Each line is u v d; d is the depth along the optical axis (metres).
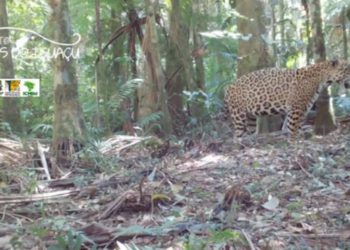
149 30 11.57
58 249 4.48
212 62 15.44
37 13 14.55
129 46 13.59
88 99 13.59
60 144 8.48
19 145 9.06
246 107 10.85
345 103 12.18
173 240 4.79
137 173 7.40
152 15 11.53
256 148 8.98
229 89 11.20
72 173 7.96
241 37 11.21
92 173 7.98
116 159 8.57
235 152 8.73
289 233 4.89
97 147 8.79
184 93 12.51
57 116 8.59
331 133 10.16
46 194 6.55
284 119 11.60
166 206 5.94
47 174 7.66
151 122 11.31
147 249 4.43
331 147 8.63
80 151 8.38
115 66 14.09
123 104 12.58
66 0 8.68
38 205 6.14
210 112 12.89
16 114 11.34
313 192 6.19
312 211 5.50
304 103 10.12
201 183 6.87
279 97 10.41
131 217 5.64
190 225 5.02
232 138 10.70
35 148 8.64
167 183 6.90
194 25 13.38
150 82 11.77
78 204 6.25
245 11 11.46
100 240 4.80
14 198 6.29
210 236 4.66
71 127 8.56
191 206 5.86
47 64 14.42
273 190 6.29
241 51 11.62
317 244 4.65
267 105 10.59
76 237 4.68
